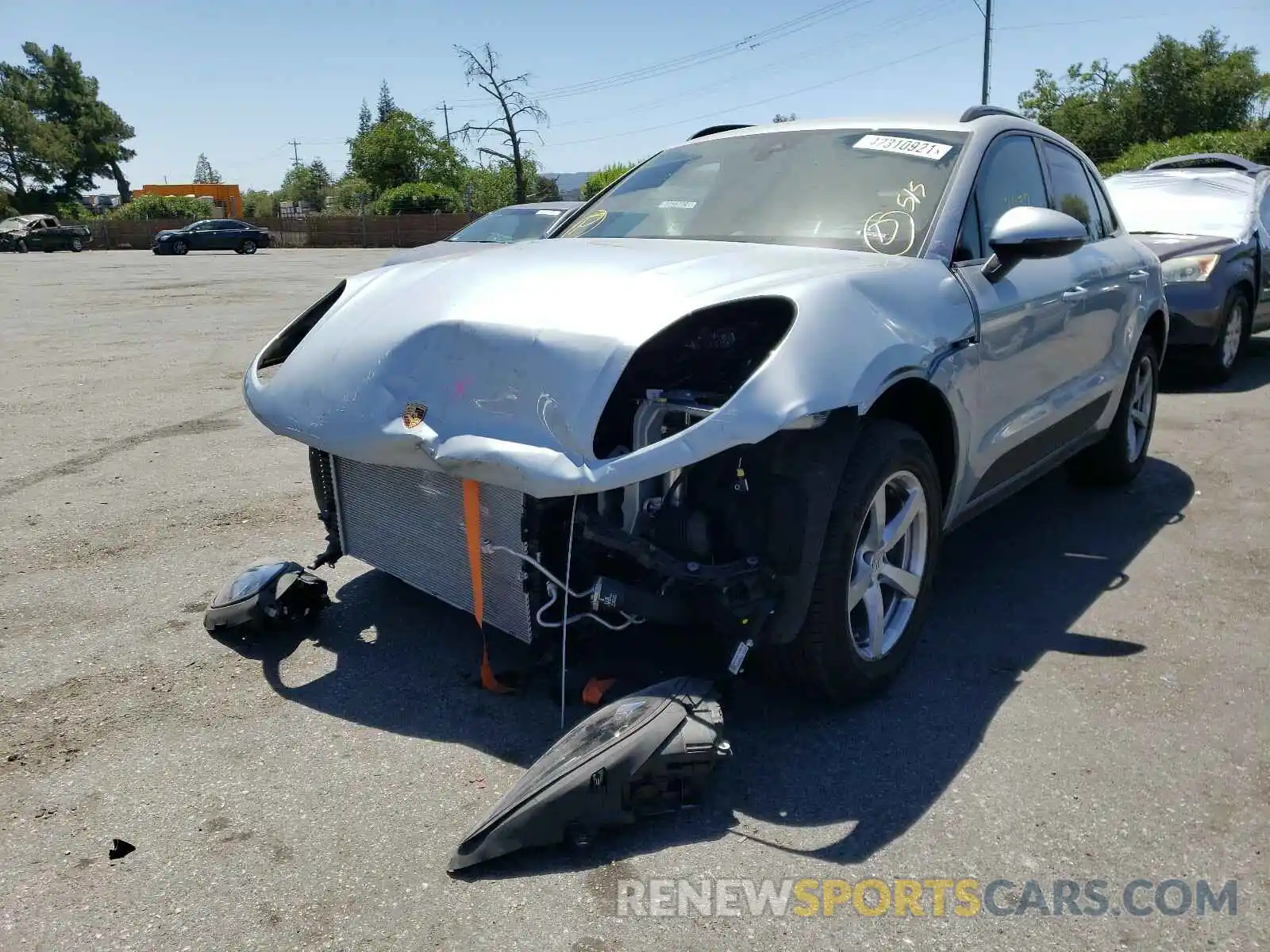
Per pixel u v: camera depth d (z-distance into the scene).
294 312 14.63
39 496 5.27
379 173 59.94
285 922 2.18
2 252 42.72
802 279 2.87
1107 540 4.60
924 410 3.23
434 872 2.34
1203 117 43.09
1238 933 2.15
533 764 2.65
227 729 2.98
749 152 4.08
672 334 2.76
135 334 11.92
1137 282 4.87
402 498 3.19
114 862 2.39
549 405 2.60
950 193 3.54
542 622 2.86
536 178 43.91
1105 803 2.60
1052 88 46.91
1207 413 7.13
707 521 2.77
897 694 3.17
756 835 2.47
